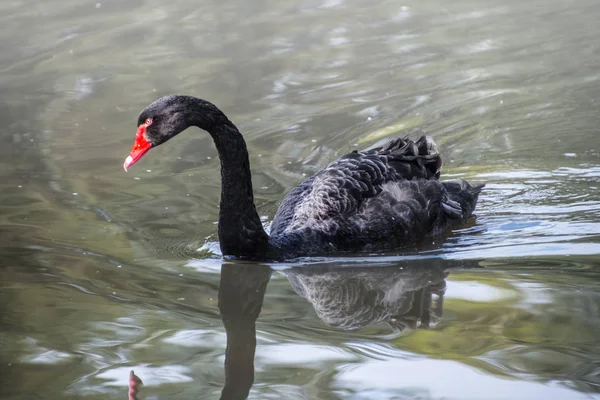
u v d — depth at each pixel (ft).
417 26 74.02
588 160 48.47
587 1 78.84
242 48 69.72
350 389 26.09
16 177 47.70
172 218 42.32
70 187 46.24
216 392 26.12
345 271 36.99
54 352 28.89
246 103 58.23
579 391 25.41
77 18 78.33
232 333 30.71
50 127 55.57
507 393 25.49
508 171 47.88
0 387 26.45
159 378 27.09
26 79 65.00
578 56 64.90
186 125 36.94
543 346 28.32
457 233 41.37
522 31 71.41
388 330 30.60
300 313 32.60
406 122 54.49
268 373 27.43
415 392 25.80
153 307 32.89
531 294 32.58
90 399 25.71
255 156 50.16
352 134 52.75
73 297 33.53
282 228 40.04
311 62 66.08
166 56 68.44
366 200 40.19
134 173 48.37
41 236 39.86
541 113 55.57
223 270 37.06
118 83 63.10
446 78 61.87
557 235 39.24
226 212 37.93
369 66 64.80
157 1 82.89
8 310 32.30
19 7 81.76
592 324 29.73
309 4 81.71
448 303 32.45
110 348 29.27
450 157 50.49
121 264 37.09
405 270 36.83
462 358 27.81
